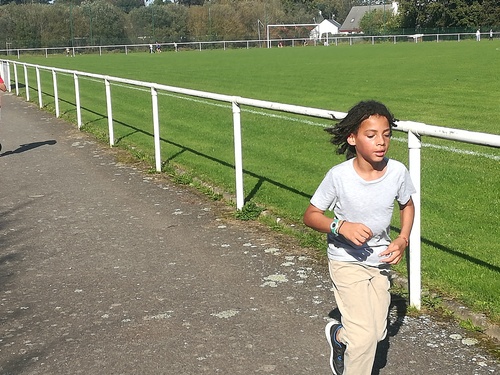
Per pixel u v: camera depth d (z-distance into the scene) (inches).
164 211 285.0
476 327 158.9
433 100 642.2
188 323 170.6
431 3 2615.7
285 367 145.7
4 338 167.2
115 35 2506.2
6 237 257.8
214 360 150.3
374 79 900.6
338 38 2568.9
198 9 2696.9
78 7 2514.8
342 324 129.0
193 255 225.0
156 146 364.2
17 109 735.1
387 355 148.3
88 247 240.2
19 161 423.5
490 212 263.6
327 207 127.8
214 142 457.7
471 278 191.3
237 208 274.4
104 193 324.8
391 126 125.3
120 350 157.3
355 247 127.1
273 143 440.1
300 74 1027.3
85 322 174.4
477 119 506.9
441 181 313.0
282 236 240.8
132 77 1067.3
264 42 2625.5
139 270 212.8
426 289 183.6
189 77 1035.9
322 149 412.8
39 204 309.1
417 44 2160.4
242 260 216.8
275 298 183.9
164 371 146.5
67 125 582.9
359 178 124.2
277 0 3631.9
